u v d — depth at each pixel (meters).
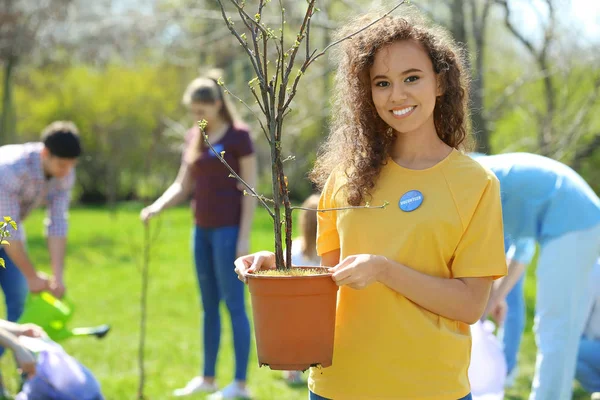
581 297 3.64
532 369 5.56
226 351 6.21
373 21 2.29
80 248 13.66
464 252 2.14
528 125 10.99
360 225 2.23
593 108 9.57
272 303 2.04
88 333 4.32
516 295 4.84
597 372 4.43
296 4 9.85
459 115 2.32
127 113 23.05
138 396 4.69
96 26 14.97
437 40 2.24
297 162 16.58
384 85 2.21
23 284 4.92
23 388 3.79
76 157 4.56
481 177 2.16
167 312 7.96
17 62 17.86
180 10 11.32
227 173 4.68
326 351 2.10
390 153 2.29
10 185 4.38
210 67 13.22
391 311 2.15
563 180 3.61
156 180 23.23
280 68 2.20
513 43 11.84
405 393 2.13
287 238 2.17
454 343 2.16
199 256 4.84
